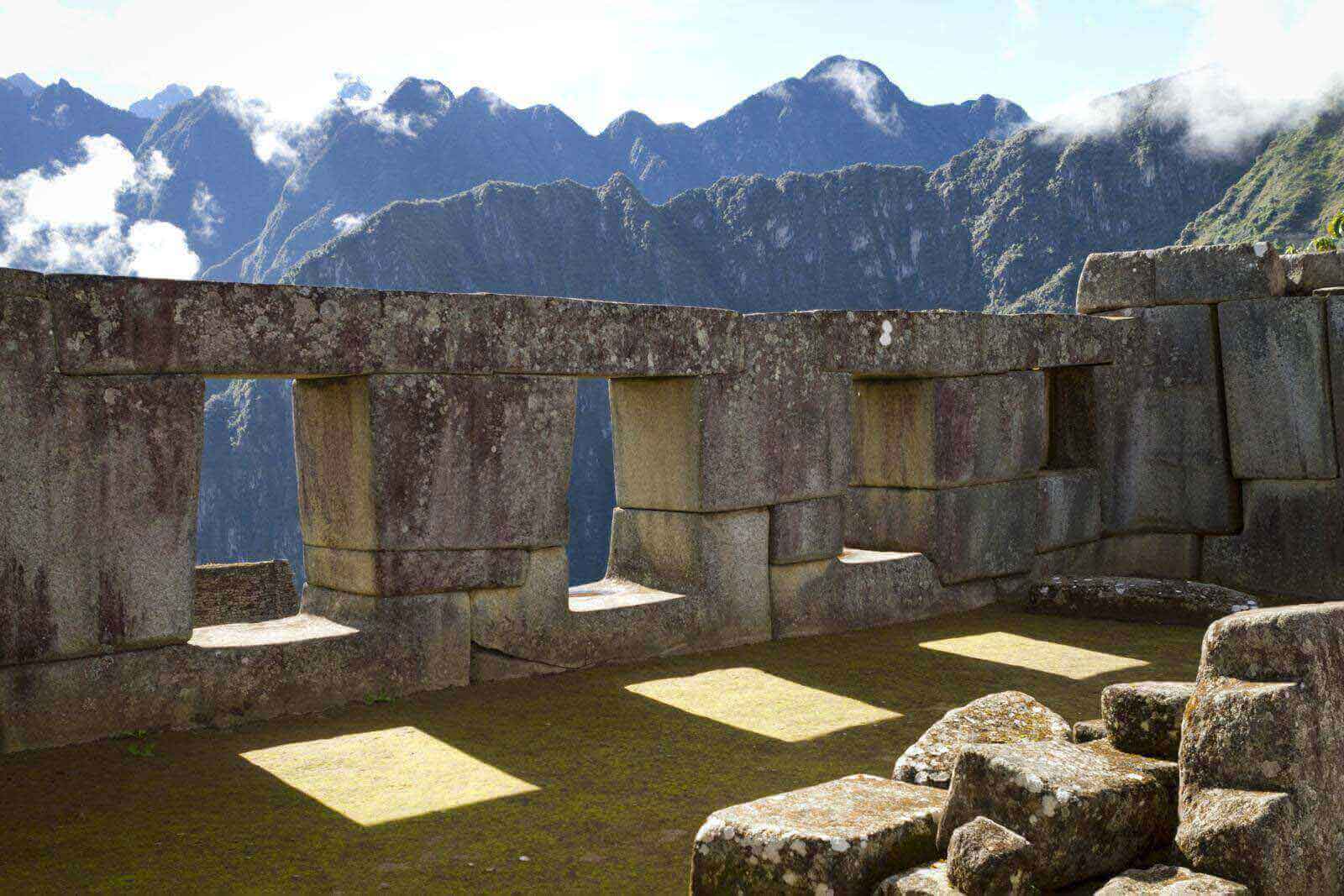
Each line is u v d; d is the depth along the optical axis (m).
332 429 6.13
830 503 7.91
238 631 5.87
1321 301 8.97
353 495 6.06
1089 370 9.81
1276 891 2.90
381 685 5.95
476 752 5.09
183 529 5.32
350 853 3.90
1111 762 3.45
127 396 5.14
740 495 7.41
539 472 6.48
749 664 6.90
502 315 6.27
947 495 8.55
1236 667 3.24
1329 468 8.97
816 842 3.12
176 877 3.67
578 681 6.43
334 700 5.78
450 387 6.11
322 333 5.64
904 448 8.61
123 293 5.09
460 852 3.91
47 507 4.96
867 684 6.42
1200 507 9.59
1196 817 3.08
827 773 4.82
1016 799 3.14
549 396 6.50
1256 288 9.22
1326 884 3.02
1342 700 3.21
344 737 5.30
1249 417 9.30
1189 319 9.59
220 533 163.38
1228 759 3.10
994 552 8.88
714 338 7.21
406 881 3.66
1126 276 9.88
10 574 4.88
